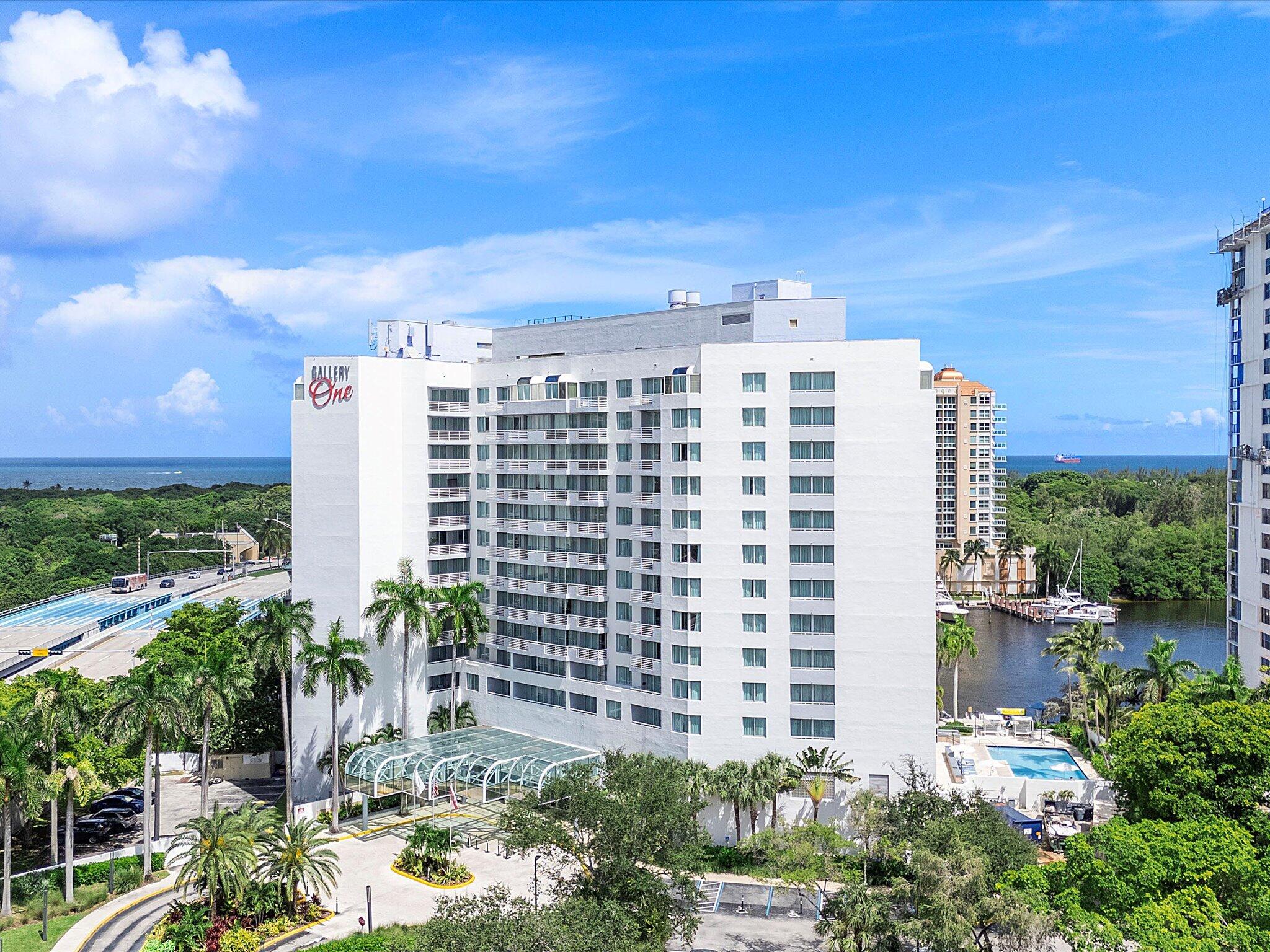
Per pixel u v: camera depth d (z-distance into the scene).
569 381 98.75
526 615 101.69
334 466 100.00
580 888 59.38
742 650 87.56
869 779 85.44
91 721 76.31
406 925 66.81
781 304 94.94
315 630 100.81
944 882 52.03
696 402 88.25
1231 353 122.06
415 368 103.25
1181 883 51.38
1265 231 111.62
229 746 105.31
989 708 135.75
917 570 84.75
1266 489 111.69
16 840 84.69
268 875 68.00
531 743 94.06
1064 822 85.12
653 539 92.00
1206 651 170.62
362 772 88.69
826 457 86.19
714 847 81.62
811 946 65.44
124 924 68.56
